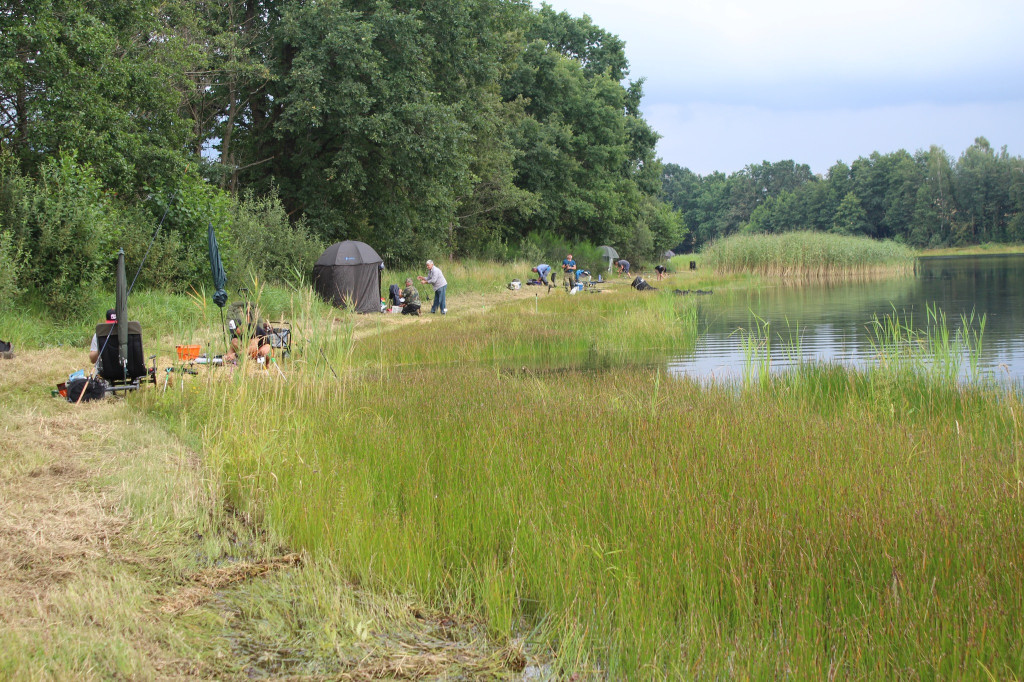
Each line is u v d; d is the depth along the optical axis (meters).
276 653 3.99
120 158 18.25
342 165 28.12
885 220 118.38
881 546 4.47
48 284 14.84
